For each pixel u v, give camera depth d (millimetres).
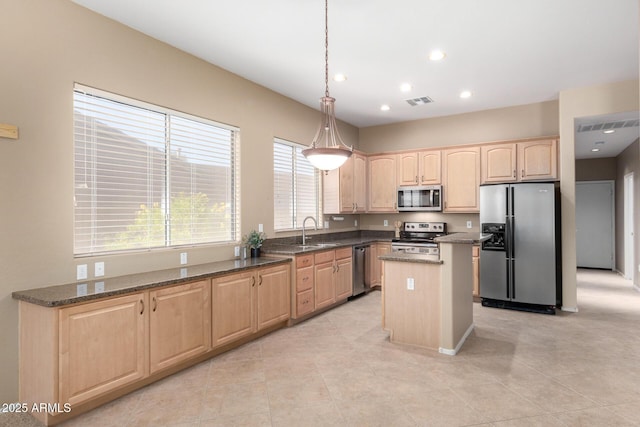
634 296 5559
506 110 5465
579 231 8352
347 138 6355
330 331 3957
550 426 2199
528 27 3111
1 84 2346
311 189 5551
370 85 4512
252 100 4344
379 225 6566
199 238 3723
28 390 2336
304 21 2996
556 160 4922
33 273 2480
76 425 2227
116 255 2941
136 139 3176
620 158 7426
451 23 3037
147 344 2645
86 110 2822
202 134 3768
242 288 3463
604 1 2727
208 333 3115
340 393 2607
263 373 2932
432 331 3418
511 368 3010
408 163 5938
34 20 2494
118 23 2986
